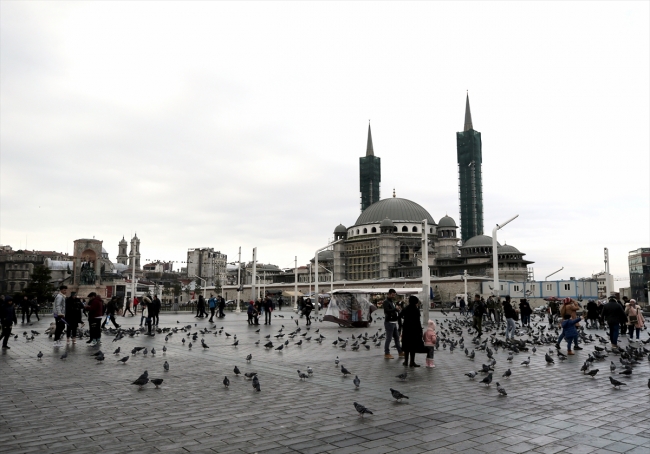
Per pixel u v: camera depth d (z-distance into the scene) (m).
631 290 157.50
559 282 108.00
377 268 158.00
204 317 53.94
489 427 8.79
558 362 17.48
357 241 163.50
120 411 9.97
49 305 81.75
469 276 114.06
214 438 8.16
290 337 26.78
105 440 8.04
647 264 151.50
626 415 9.62
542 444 7.81
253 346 22.61
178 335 28.59
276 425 8.95
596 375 14.50
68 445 7.77
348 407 10.34
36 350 20.83
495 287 44.28
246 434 8.39
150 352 19.95
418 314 16.23
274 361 17.50
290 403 10.71
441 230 160.75
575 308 19.83
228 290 168.00
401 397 10.47
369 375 14.52
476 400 11.02
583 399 11.09
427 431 8.54
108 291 134.62
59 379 13.66
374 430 8.61
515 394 11.68
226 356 18.91
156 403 10.70
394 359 18.19
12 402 10.77
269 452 7.47
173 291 175.38
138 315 59.78
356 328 36.53
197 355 19.19
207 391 12.00
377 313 70.06
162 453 7.42
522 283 111.25
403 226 163.38
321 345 23.34
